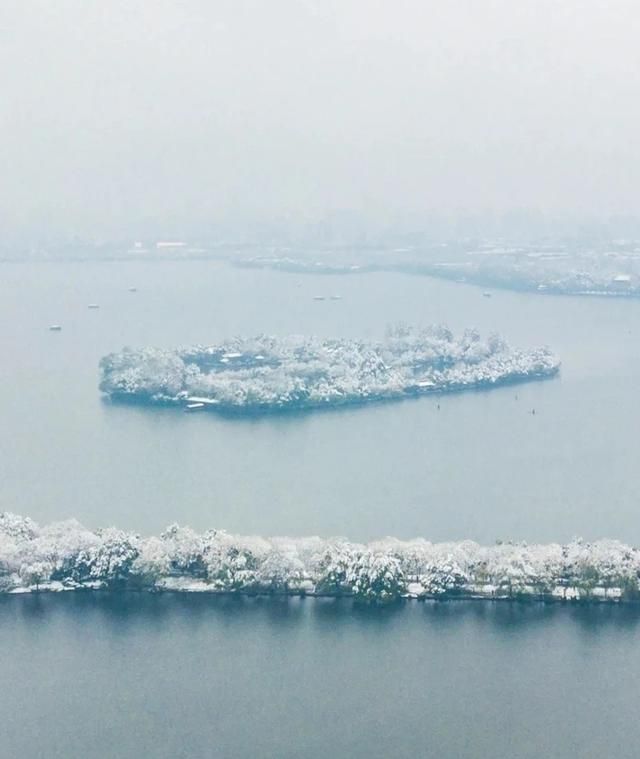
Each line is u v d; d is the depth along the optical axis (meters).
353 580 158.12
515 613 154.25
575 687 136.75
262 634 149.88
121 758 124.44
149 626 152.62
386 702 134.25
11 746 126.81
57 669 142.62
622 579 155.12
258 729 129.12
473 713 131.88
